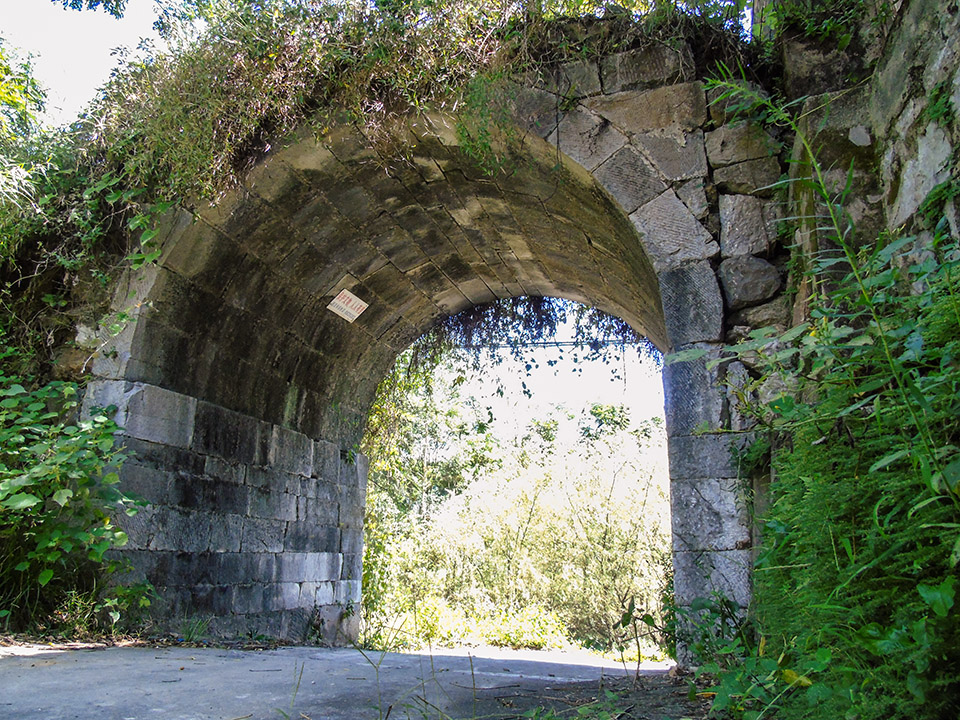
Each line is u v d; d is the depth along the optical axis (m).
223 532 6.02
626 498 11.50
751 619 3.38
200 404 5.89
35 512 4.67
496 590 12.37
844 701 1.98
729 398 3.87
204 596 5.73
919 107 3.02
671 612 3.74
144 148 5.20
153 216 5.25
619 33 4.43
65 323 5.34
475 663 4.69
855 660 1.95
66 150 5.41
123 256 5.34
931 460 1.82
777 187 4.12
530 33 4.50
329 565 7.75
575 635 10.66
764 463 3.74
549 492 12.84
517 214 5.85
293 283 6.38
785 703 2.35
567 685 3.57
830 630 2.03
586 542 11.60
